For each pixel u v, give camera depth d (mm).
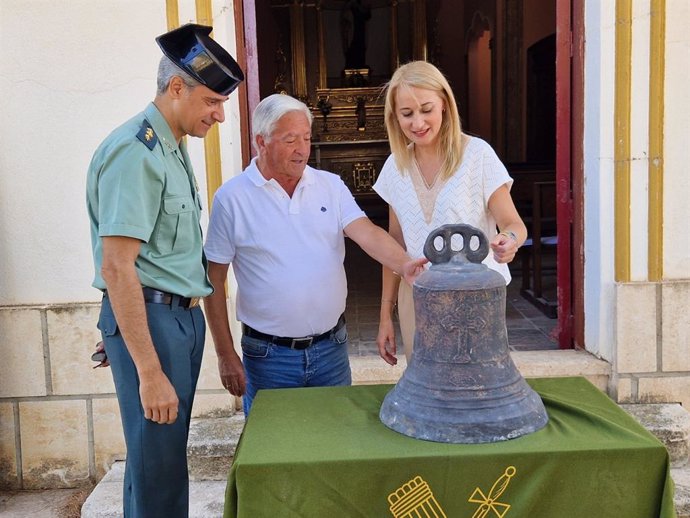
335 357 2459
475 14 10906
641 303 3318
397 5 12148
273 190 2293
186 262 2102
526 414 1739
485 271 1790
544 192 6223
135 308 1931
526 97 9766
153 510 2090
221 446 3076
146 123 2020
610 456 1629
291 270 2316
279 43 11859
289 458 1647
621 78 3215
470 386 1734
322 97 11633
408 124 2191
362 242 2340
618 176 3270
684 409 3318
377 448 1685
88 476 3346
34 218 3189
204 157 3166
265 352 2389
